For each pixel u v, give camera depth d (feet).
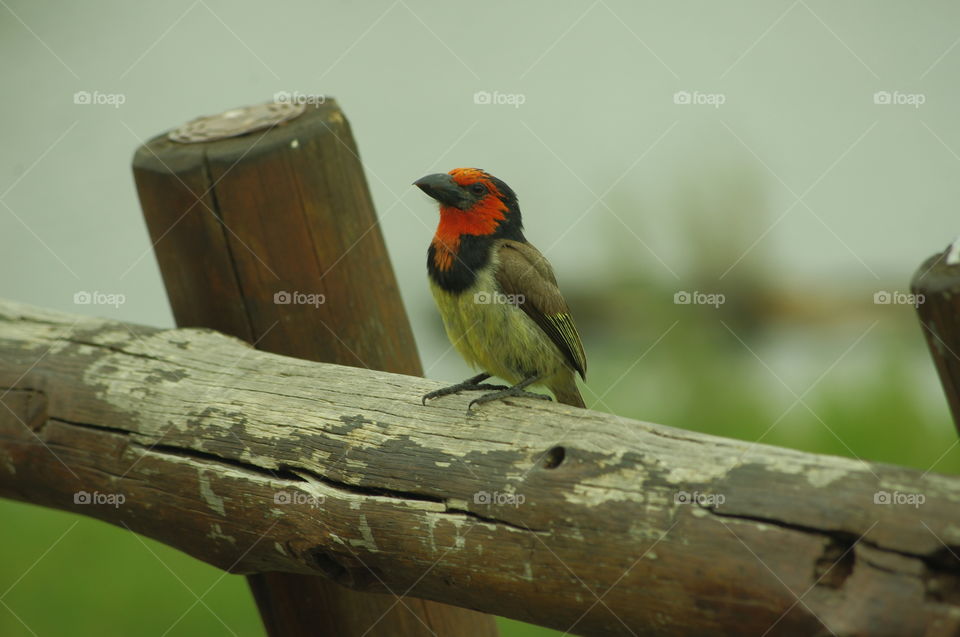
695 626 14.69
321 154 24.50
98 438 21.68
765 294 46.21
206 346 22.35
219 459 20.17
